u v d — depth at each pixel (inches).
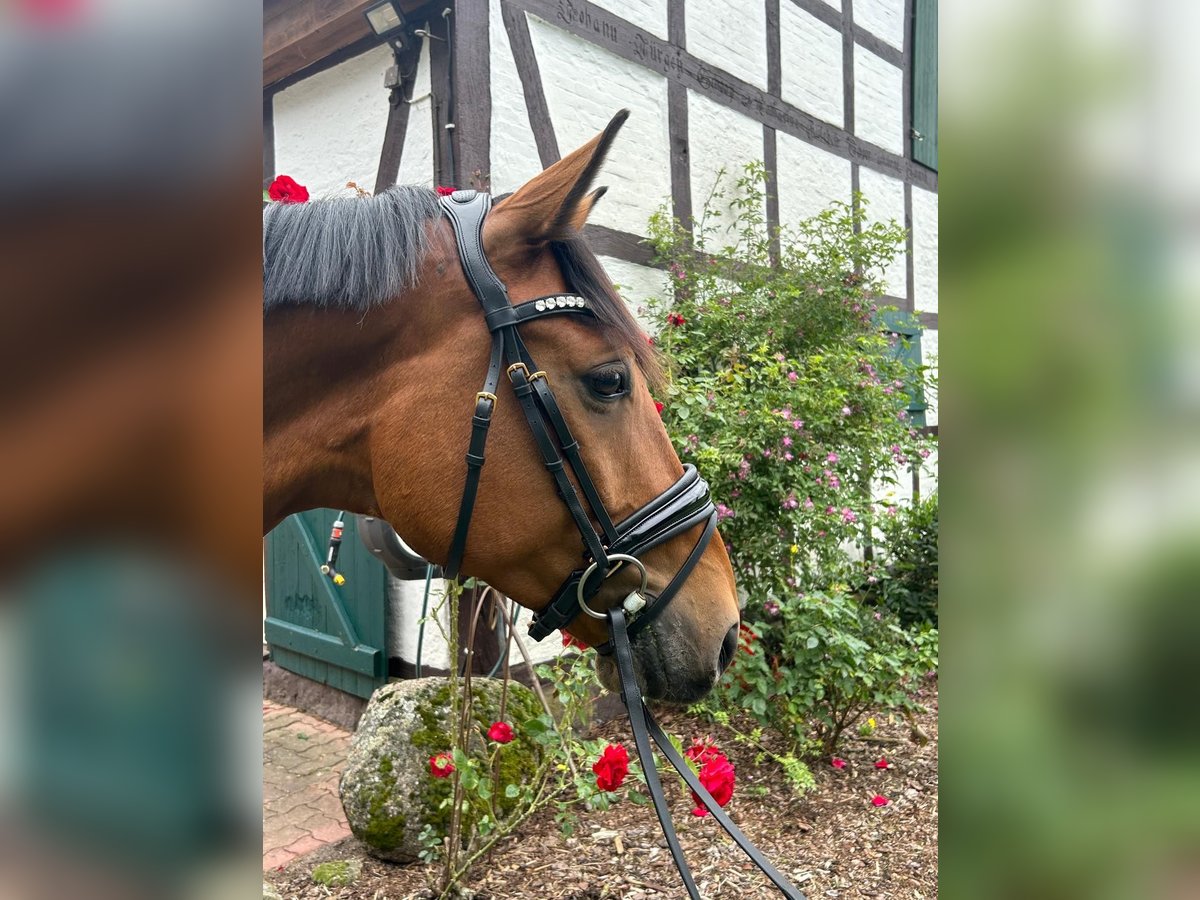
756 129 183.5
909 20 240.5
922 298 255.1
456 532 44.9
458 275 45.2
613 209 148.6
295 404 46.0
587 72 142.9
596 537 45.4
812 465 130.0
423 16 123.9
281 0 137.0
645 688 48.3
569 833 85.7
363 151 137.8
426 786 91.6
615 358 45.8
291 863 94.4
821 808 103.2
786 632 114.0
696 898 40.4
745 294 156.6
